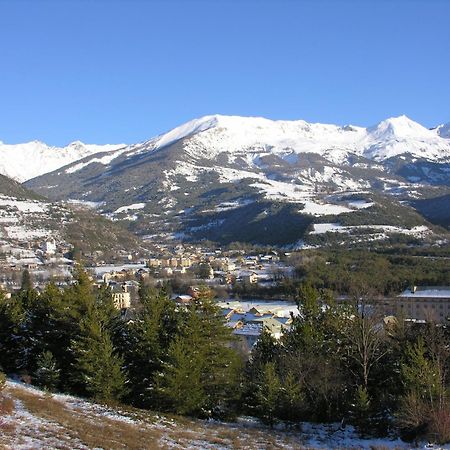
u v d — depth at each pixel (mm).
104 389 42156
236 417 46500
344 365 50344
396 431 42781
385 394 46031
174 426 38125
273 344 54469
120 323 48656
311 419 47156
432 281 131875
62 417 33688
